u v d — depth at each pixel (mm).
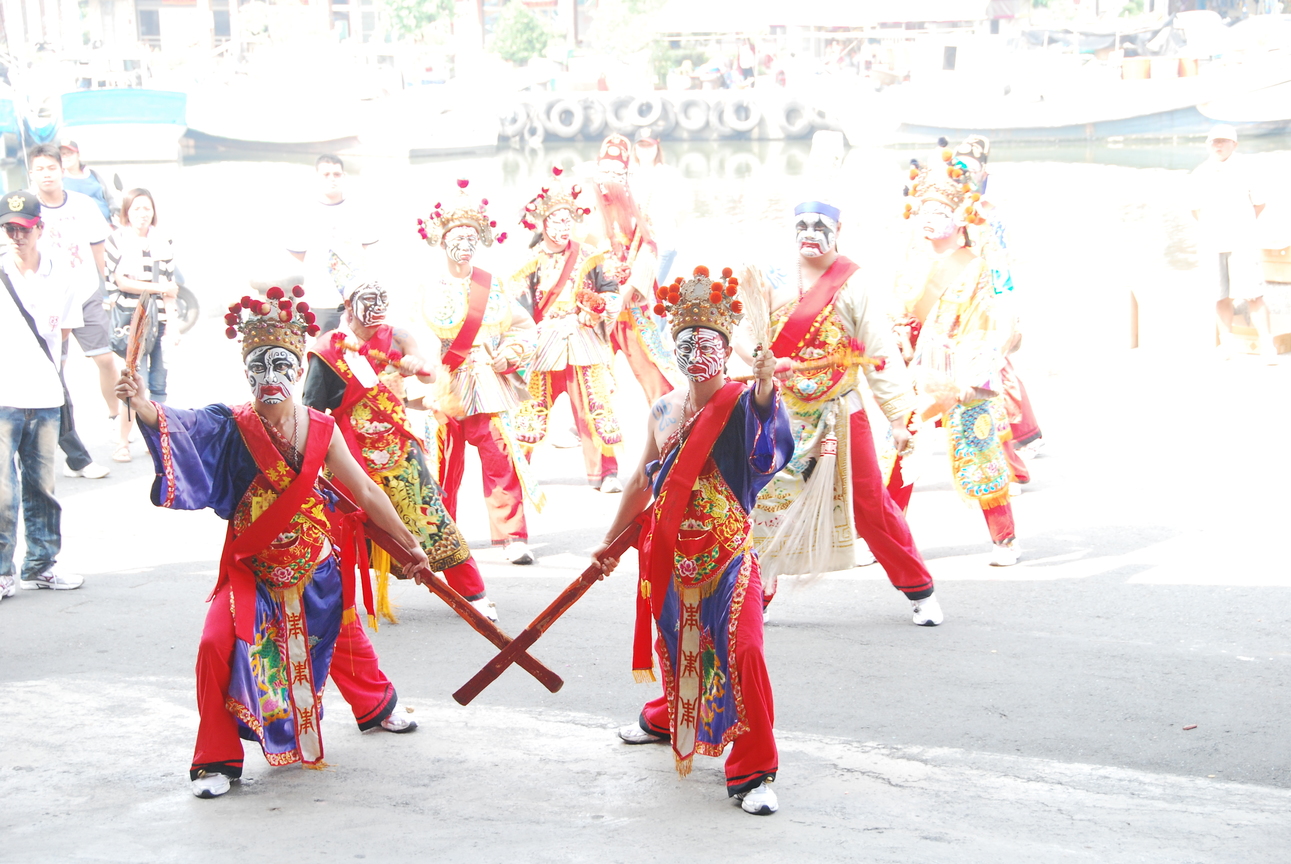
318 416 4352
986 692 5297
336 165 10164
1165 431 9492
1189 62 39656
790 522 5965
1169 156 35594
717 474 4195
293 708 4383
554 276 8555
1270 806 4051
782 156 41156
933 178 6777
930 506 8359
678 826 3795
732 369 6445
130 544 7855
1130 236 20750
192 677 5594
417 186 32500
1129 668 5496
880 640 5988
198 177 35594
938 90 42094
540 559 7445
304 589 4430
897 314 7051
